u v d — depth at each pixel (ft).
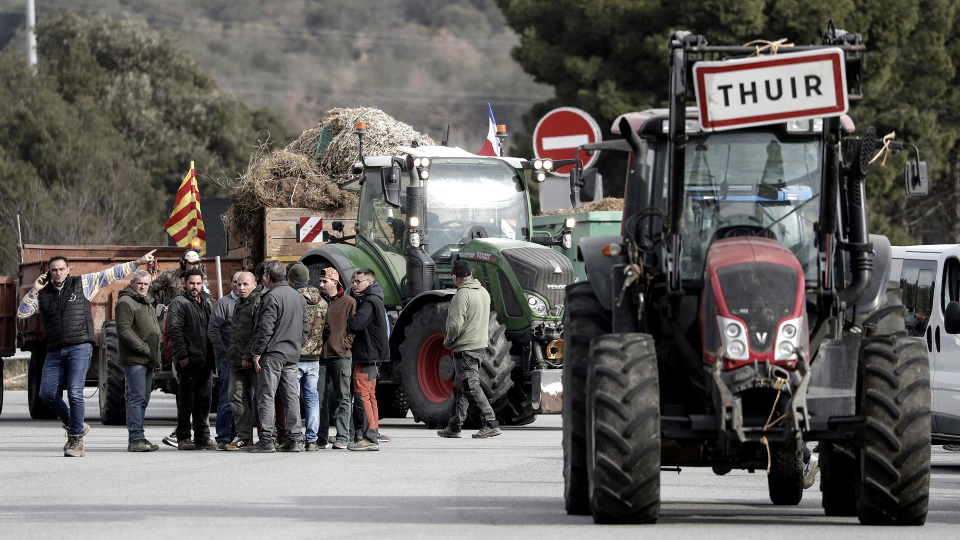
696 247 81.76
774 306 74.74
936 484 106.83
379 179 161.58
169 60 594.65
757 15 312.50
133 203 444.96
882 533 75.61
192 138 552.82
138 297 130.72
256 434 153.17
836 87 74.59
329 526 78.33
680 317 80.28
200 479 104.06
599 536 73.31
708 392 76.69
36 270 175.94
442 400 149.89
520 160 160.45
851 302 79.46
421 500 91.09
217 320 131.03
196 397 132.16
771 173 82.12
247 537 74.18
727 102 74.84
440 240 156.25
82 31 588.91
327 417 132.87
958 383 119.85
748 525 78.95
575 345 84.07
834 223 79.61
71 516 83.30
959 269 121.19
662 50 324.19
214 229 233.35
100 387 168.35
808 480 92.53
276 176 176.96
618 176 338.34
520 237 158.51
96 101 548.31
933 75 334.85
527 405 152.76
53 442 141.28
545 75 349.82
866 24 316.19
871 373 78.54
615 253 80.33
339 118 181.78
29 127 469.57
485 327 140.46
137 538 73.92
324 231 168.25
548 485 99.86
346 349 129.08
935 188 377.30
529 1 354.74
